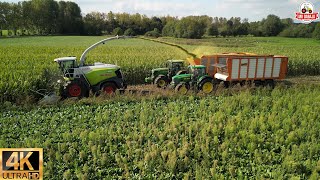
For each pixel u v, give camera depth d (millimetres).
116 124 11594
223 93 15930
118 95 15031
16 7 85688
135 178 8133
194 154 9289
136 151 9250
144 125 11484
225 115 12500
